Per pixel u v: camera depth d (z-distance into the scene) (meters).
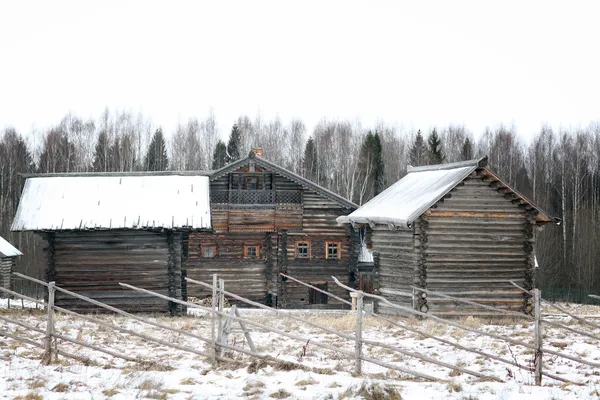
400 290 28.41
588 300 60.84
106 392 10.90
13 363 13.33
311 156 92.12
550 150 87.88
